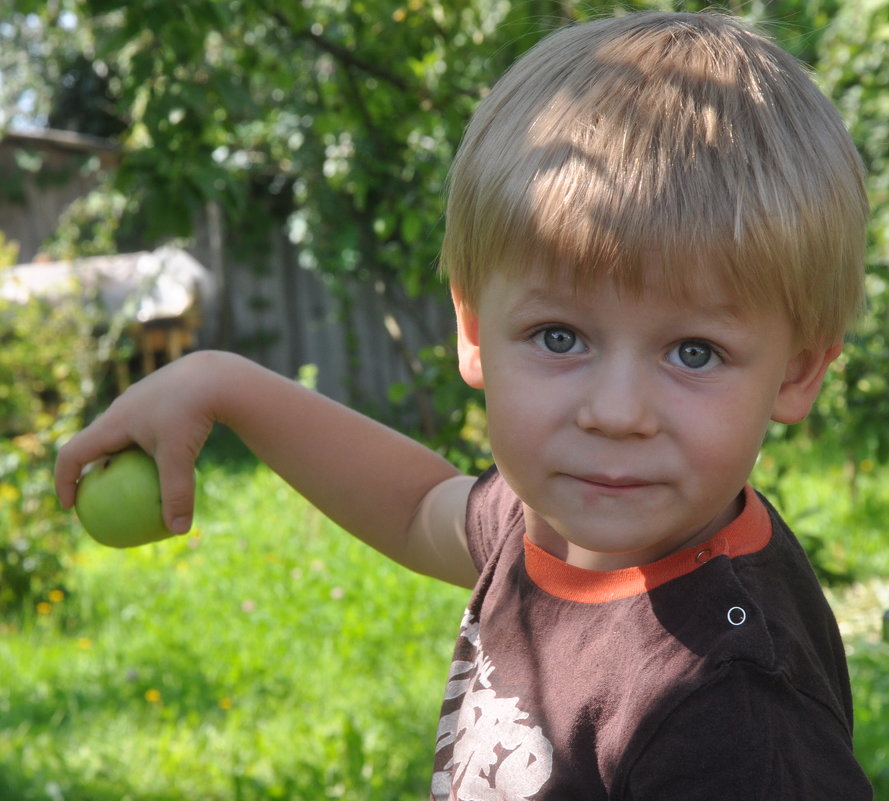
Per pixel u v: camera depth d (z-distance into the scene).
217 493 8.23
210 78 3.26
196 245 11.92
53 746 3.99
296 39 3.90
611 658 0.92
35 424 8.39
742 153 0.86
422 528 1.31
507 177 0.90
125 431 1.25
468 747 1.01
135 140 3.88
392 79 3.87
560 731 0.93
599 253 0.83
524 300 0.88
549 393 0.87
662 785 0.84
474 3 4.06
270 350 12.11
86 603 5.88
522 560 1.08
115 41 3.10
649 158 0.85
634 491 0.86
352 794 3.59
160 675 4.72
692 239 0.82
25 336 8.76
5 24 11.98
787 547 1.00
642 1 1.93
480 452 3.19
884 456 3.48
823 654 0.99
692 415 0.84
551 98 0.93
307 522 7.15
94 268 9.86
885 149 4.92
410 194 4.26
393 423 11.73
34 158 11.74
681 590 0.91
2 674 4.80
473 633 1.11
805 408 0.96
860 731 3.65
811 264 0.87
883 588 5.14
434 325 11.81
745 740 0.82
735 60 0.93
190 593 5.99
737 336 0.85
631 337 0.85
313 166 9.60
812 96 0.94
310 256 10.84
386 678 4.65
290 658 4.95
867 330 3.42
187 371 1.26
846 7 4.37
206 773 3.80
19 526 5.95
